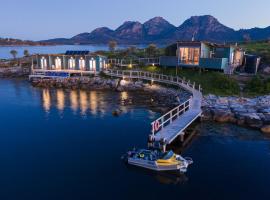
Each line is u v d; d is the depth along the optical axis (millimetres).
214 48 49062
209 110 32406
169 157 19922
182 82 43156
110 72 58531
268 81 39250
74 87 55594
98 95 48062
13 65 87062
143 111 36719
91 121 32438
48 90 54156
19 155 22656
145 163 20141
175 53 52281
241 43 84812
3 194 16828
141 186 17859
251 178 18859
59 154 22844
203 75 45500
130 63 62812
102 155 22625
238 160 21625
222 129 28953
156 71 53906
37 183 18172
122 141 25797
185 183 18203
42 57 64375
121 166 20688
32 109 38594
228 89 38781
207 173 19516
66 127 30234
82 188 17562
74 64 62812
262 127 28359
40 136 27359
